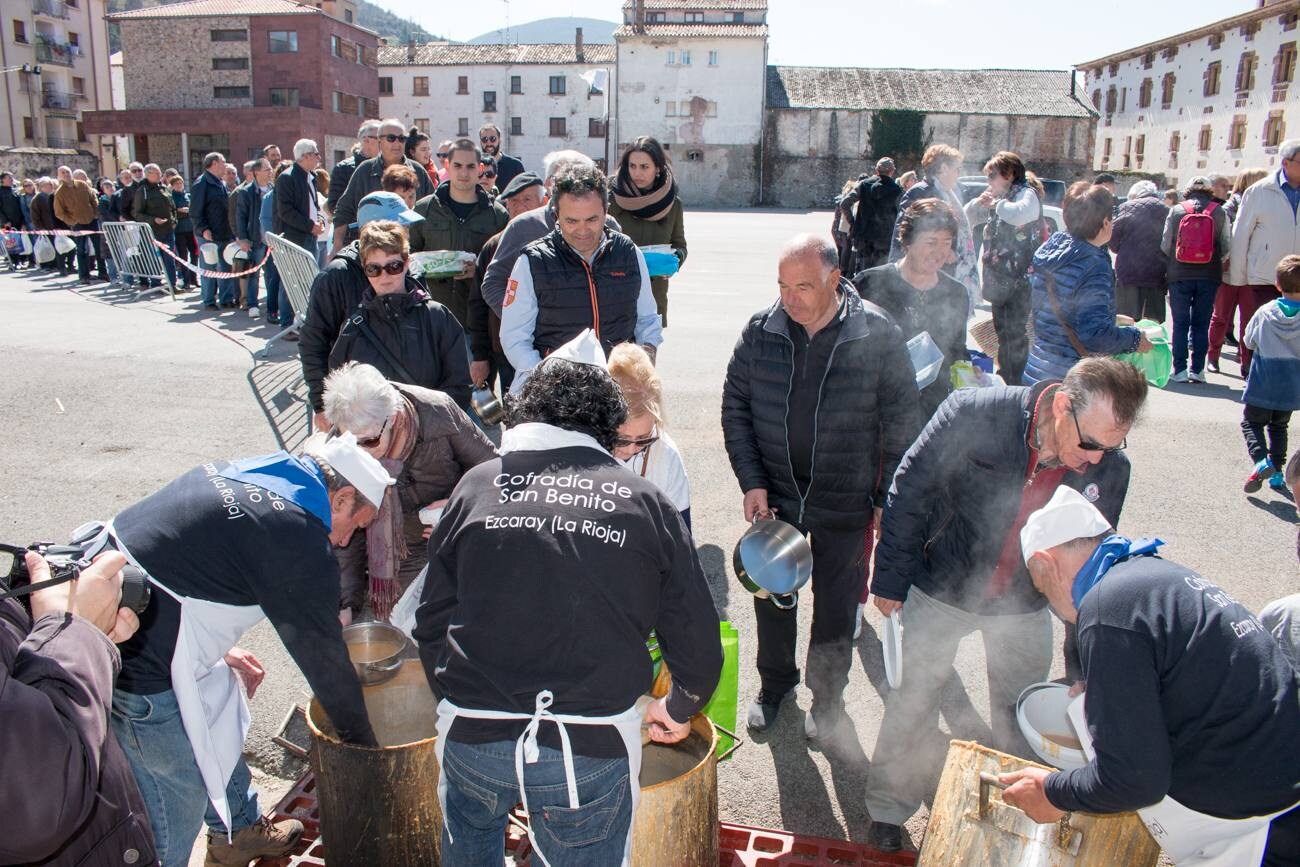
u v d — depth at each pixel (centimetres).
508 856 257
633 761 185
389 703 265
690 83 5203
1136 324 522
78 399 702
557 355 228
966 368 388
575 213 366
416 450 318
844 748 326
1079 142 4956
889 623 266
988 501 257
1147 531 506
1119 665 180
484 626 180
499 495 187
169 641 202
